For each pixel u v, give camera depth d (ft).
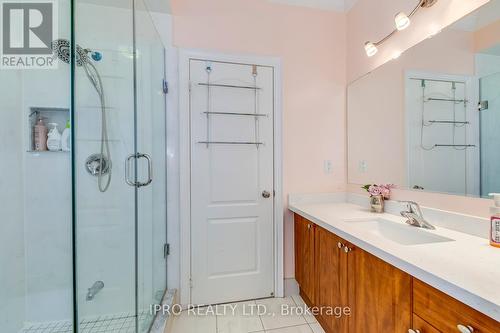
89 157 5.01
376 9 5.91
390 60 5.52
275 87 6.67
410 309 2.80
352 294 4.00
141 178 5.28
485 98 3.76
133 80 5.13
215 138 6.37
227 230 6.48
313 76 6.92
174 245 6.19
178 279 6.22
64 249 5.30
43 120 5.22
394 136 5.42
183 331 5.37
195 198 6.29
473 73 3.91
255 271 6.64
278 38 6.68
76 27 4.55
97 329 4.62
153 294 5.49
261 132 6.63
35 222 5.15
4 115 4.78
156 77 5.78
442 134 4.40
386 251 3.10
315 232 5.38
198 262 6.33
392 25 5.45
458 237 3.65
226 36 6.37
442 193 4.36
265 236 6.69
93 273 4.82
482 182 3.77
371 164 6.14
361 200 6.40
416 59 4.86
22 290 5.03
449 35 4.25
